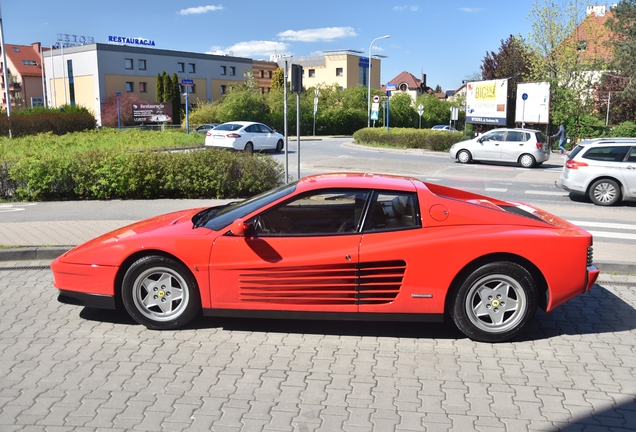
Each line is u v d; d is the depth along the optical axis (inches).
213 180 474.0
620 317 218.8
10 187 476.1
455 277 186.5
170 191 483.5
